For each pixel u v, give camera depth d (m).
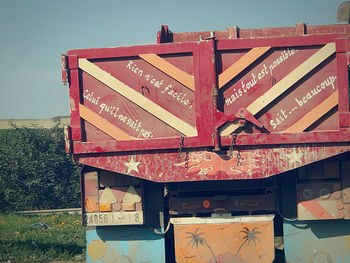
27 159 20.42
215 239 6.77
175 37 6.91
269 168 6.39
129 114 6.59
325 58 6.41
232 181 7.07
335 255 6.80
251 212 6.88
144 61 6.56
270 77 6.44
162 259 6.98
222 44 6.41
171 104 6.52
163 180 6.48
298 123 6.42
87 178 6.88
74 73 6.61
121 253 7.02
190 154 6.47
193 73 6.45
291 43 6.40
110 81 6.59
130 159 6.53
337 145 6.38
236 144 6.38
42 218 15.10
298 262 6.85
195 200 6.94
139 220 6.80
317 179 6.71
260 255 6.70
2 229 11.95
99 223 6.84
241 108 6.41
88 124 6.63
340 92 6.39
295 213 6.88
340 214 6.65
